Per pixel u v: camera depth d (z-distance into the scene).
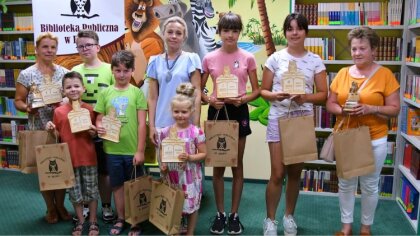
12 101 4.33
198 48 3.80
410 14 3.14
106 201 2.91
